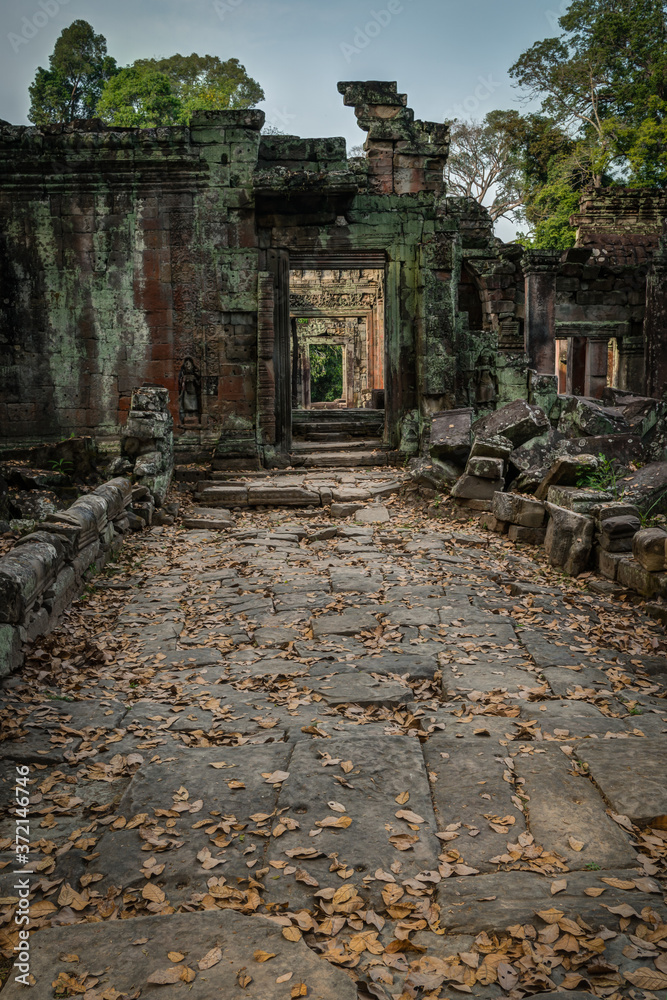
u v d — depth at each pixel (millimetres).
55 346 15938
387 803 3934
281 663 6074
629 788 3990
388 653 6227
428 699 5395
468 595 7789
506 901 3164
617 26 32812
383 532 10727
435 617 7086
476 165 38000
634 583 7875
